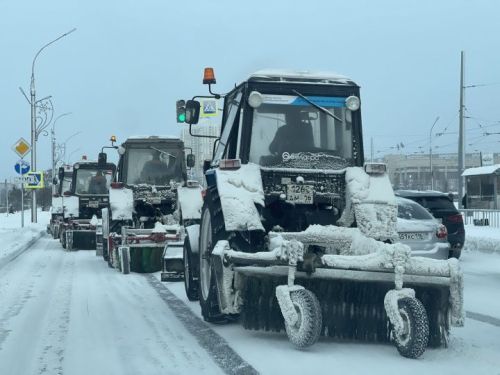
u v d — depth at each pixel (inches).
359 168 269.3
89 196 839.7
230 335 262.7
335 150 279.3
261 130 275.7
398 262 220.1
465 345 243.1
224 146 305.3
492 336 261.4
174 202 554.6
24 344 256.2
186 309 332.5
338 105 281.1
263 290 240.1
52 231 1044.5
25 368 221.0
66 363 226.8
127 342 256.7
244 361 219.5
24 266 572.1
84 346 251.6
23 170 1088.8
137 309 334.3
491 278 461.4
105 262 615.8
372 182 262.1
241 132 276.7
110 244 556.7
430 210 567.2
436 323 233.6
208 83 316.2
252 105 270.4
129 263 504.4
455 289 226.5
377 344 241.6
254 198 254.5
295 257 223.1
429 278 228.2
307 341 224.8
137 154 562.3
